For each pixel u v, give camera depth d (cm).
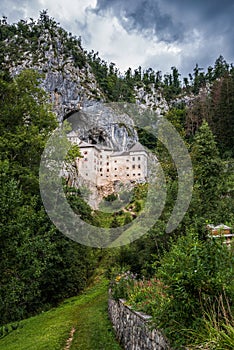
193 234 482
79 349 763
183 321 409
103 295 1579
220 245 427
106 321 1018
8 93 1841
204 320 375
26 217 1083
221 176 2178
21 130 1734
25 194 1603
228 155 3834
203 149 2281
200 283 398
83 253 2084
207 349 346
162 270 451
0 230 914
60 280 1830
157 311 479
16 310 1255
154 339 486
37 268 1133
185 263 416
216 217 1408
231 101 4969
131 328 657
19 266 1066
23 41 9681
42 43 9438
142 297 747
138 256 1344
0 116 1764
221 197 2048
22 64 8669
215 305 399
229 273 396
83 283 1948
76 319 1138
